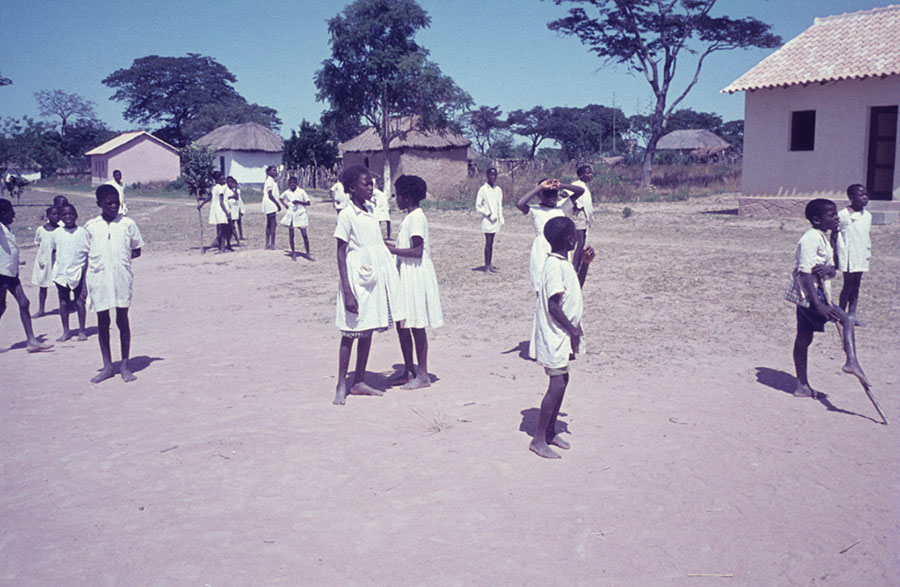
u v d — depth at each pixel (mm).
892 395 6098
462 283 12281
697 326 8727
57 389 6711
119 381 6969
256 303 11195
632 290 11117
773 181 22672
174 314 10484
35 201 45438
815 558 3547
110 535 3824
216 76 95375
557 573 3414
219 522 3955
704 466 4676
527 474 4578
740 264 13258
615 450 4973
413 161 41781
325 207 34594
